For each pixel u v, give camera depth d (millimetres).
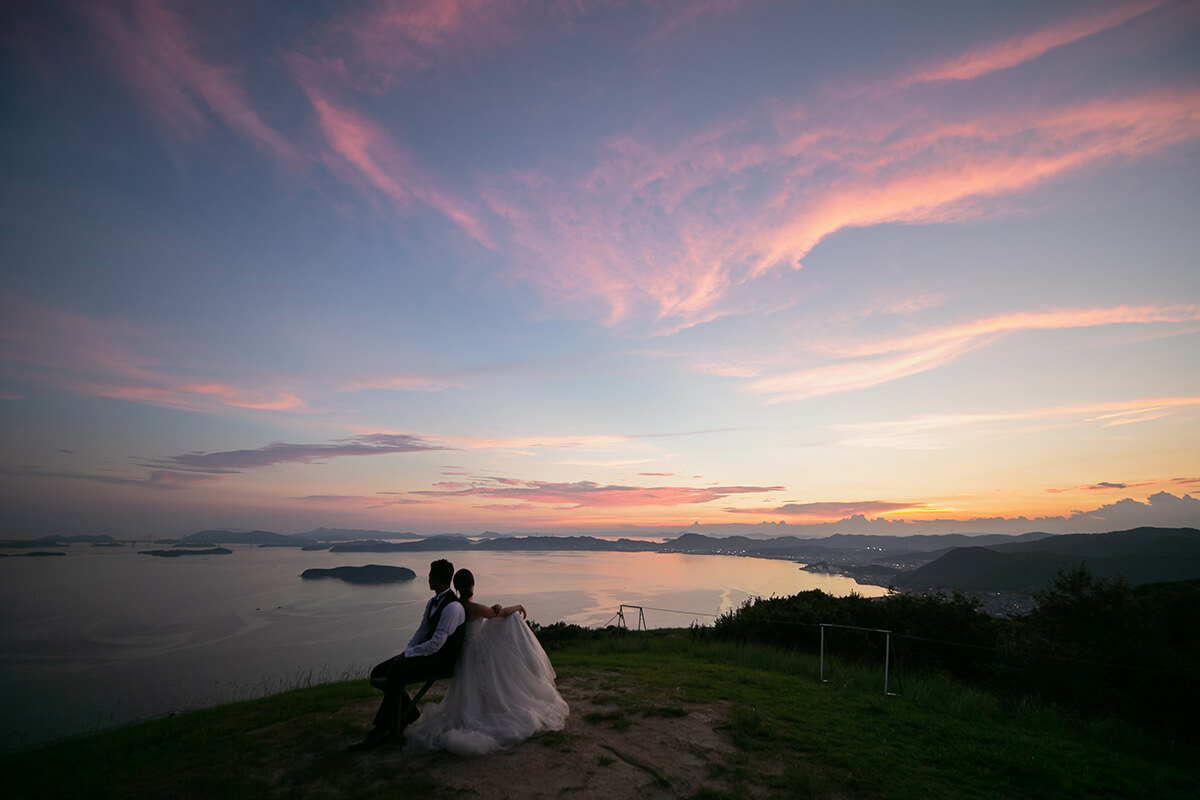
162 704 53312
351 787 4762
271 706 7719
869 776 5297
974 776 5516
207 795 4645
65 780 5027
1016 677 10250
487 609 6355
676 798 4672
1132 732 7648
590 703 7578
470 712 5809
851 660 12633
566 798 4598
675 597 163750
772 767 5449
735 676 9953
